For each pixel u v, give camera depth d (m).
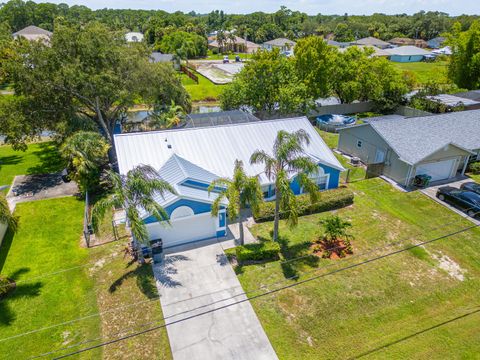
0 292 16.39
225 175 22.84
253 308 15.91
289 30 146.00
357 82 46.50
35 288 17.05
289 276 17.81
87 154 25.47
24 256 19.38
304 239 20.86
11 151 35.28
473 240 21.11
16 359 13.55
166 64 36.88
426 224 22.61
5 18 125.88
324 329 14.94
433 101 43.81
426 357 13.79
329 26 166.00
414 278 17.95
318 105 46.59
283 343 14.27
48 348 14.02
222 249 19.88
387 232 21.73
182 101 41.94
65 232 21.61
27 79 27.00
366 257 19.41
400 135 29.05
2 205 16.45
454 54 55.44
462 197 24.11
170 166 21.48
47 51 27.56
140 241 16.48
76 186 27.64
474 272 18.47
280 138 17.83
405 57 101.75
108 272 18.11
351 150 33.50
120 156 22.88
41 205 24.67
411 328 15.09
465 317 15.67
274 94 39.41
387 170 29.00
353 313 15.76
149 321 15.20
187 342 14.28
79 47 28.50
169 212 19.05
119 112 35.31
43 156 34.00
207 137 25.06
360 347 14.17
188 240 20.44
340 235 20.23
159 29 115.62
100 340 14.36
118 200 16.22
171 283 17.28
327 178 25.86
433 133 29.67
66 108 30.36
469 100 43.75
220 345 14.16
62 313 15.65
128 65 30.70
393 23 158.12
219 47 117.12
